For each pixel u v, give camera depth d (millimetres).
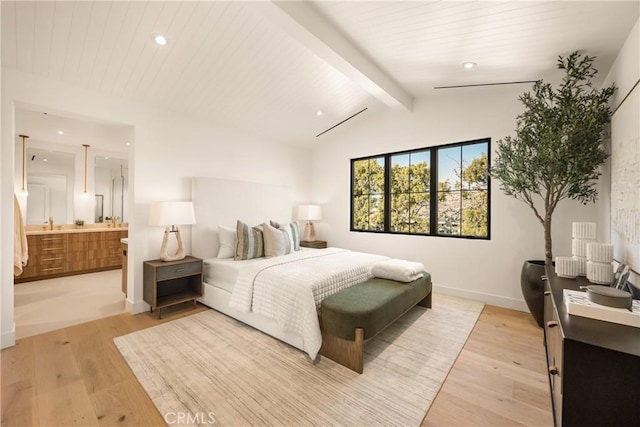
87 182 5059
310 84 3299
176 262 3000
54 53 2223
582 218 2797
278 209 4512
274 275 2465
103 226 5238
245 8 2102
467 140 3512
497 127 3295
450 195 3748
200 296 3186
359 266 2836
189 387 1761
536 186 2623
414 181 4082
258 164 4352
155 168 3162
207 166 3682
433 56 2656
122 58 2424
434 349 2271
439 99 3719
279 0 1923
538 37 2156
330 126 4508
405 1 1949
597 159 2277
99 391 1717
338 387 1780
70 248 4660
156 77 2730
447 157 3771
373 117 4387
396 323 2770
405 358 2135
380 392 1737
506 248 3250
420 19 2123
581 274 1985
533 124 2670
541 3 1789
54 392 1701
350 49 2545
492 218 3334
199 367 1980
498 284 3303
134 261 2994
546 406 1616
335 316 2014
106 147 5059
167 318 2863
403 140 4066
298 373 1927
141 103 3047
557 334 1279
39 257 4352
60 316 2898
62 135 4297
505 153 2783
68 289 3875
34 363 2012
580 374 1009
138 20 2084
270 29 2363
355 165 4781
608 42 2086
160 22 2129
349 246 4738
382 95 3252
